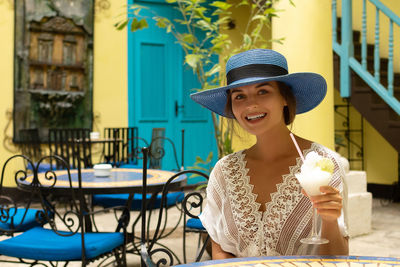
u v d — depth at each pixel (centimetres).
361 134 706
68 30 641
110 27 675
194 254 357
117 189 238
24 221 276
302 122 462
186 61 384
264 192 140
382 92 483
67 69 643
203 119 748
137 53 696
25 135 617
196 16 415
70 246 212
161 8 708
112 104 677
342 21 524
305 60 461
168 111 720
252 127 135
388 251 374
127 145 602
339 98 726
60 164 504
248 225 139
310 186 109
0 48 615
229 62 140
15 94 615
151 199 225
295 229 133
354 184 443
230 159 152
